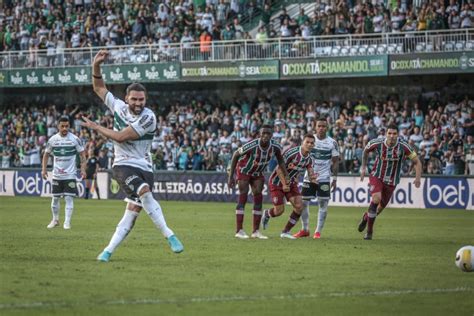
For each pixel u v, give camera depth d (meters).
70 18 58.00
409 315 11.38
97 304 11.64
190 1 55.12
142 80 52.31
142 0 56.41
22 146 54.16
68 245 19.62
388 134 22.09
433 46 45.19
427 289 13.36
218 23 52.56
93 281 13.60
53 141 25.53
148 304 11.72
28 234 23.08
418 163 22.16
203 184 44.25
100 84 15.80
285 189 22.12
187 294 12.56
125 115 15.62
